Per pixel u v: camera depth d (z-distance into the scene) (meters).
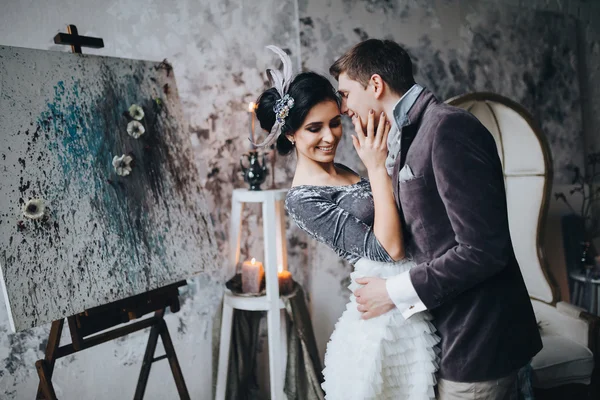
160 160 1.66
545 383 2.09
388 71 1.15
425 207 1.10
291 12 2.33
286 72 1.37
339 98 1.38
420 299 1.08
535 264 2.49
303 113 1.32
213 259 1.71
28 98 1.36
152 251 1.54
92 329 1.46
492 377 1.10
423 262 1.17
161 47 2.08
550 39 2.95
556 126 3.00
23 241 1.26
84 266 1.36
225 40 2.21
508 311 1.12
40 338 1.93
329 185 1.39
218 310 2.22
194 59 2.15
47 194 1.33
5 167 1.27
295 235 2.42
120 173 1.52
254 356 2.32
